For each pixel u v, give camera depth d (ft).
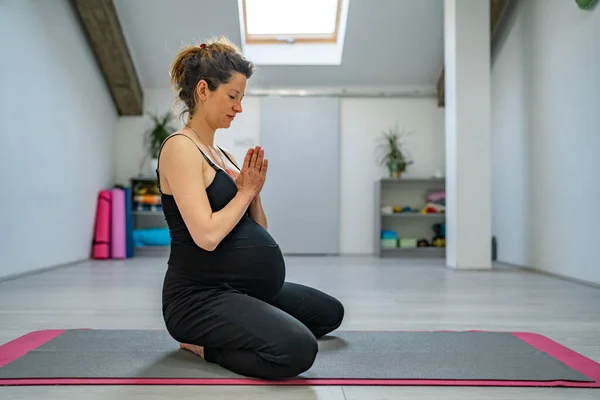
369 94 21.89
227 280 4.75
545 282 12.34
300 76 21.47
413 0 17.99
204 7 17.93
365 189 22.03
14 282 11.76
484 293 10.38
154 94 21.83
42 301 8.98
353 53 20.30
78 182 17.29
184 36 19.04
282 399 4.00
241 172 4.68
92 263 16.98
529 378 4.50
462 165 15.64
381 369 4.76
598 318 7.66
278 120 21.83
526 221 15.92
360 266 16.49
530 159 15.61
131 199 19.81
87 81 18.19
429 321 7.34
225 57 4.71
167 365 4.84
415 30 19.26
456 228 15.64
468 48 15.67
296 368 4.25
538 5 14.97
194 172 4.49
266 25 20.71
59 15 15.66
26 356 5.11
